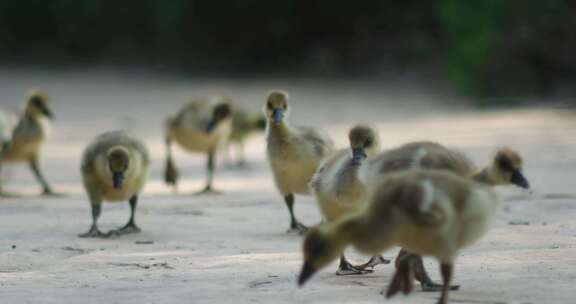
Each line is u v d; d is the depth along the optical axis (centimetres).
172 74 6047
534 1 3959
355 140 1083
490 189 842
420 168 901
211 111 1923
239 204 1641
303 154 1338
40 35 7081
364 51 5509
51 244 1270
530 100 3812
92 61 6706
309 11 5769
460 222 798
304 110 3822
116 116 3788
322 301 889
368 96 4469
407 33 5412
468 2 4109
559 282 937
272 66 5912
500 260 1056
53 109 4147
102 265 1104
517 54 3950
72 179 2109
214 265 1087
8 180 2116
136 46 6600
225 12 5875
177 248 1227
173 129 1928
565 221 1327
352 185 1044
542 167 1945
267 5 5803
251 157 2531
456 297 890
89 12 6688
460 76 4069
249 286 965
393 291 862
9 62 6850
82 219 1505
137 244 1267
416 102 4075
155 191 1867
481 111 3553
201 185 1967
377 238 780
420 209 772
